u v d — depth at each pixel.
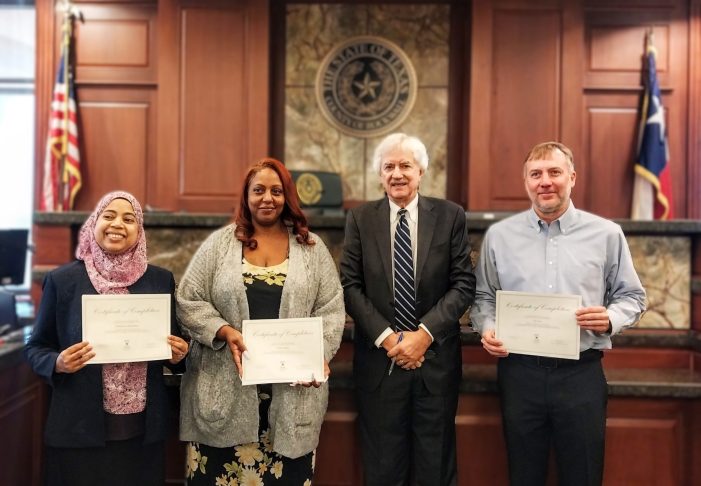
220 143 4.21
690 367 2.45
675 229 2.43
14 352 2.04
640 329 2.49
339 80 4.50
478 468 2.20
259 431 1.72
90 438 1.60
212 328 1.69
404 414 1.86
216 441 1.70
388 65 4.48
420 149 1.92
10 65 4.60
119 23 4.37
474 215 3.42
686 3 4.30
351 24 4.50
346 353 2.45
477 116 4.18
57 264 2.62
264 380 1.64
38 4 4.38
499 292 1.84
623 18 4.31
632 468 2.17
